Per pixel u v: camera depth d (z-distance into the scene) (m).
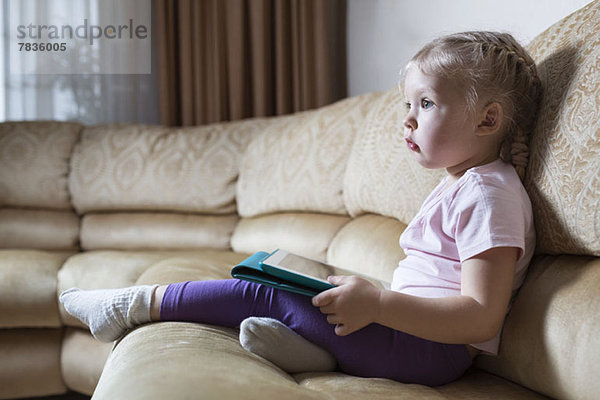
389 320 0.81
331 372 0.90
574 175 0.83
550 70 0.98
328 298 0.83
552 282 0.86
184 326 0.94
